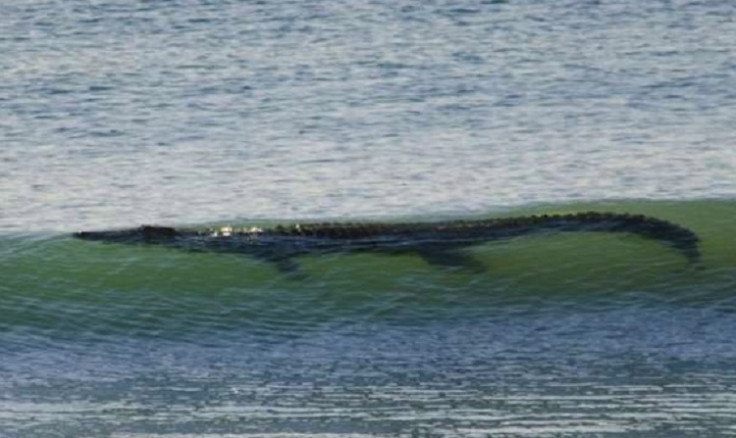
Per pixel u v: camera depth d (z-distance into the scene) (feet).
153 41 467.93
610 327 255.29
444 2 512.22
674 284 265.13
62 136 374.84
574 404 228.84
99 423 224.94
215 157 354.95
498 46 461.78
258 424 223.92
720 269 267.80
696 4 507.30
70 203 319.47
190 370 244.83
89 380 241.76
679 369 240.73
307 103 404.57
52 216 310.04
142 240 279.28
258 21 490.90
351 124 384.27
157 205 316.81
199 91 416.67
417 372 241.76
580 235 278.05
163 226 289.33
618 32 476.54
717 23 485.15
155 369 245.45
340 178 336.08
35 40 468.34
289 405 230.68
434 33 477.36
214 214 310.24
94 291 267.80
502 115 391.45
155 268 272.72
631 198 313.73
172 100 407.85
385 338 254.47
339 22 490.49
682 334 252.83
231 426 223.30
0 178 338.34
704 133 372.38
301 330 257.55
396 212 308.19
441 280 266.98
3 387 238.68
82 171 344.08
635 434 217.56
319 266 271.49
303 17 495.00
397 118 388.98
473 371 241.55
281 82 426.10
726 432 218.18
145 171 343.46
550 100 405.80
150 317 261.03
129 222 305.12
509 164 346.33
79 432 221.46
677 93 411.13
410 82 424.87
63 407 231.09
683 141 365.20
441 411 227.20
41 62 444.14
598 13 498.69
